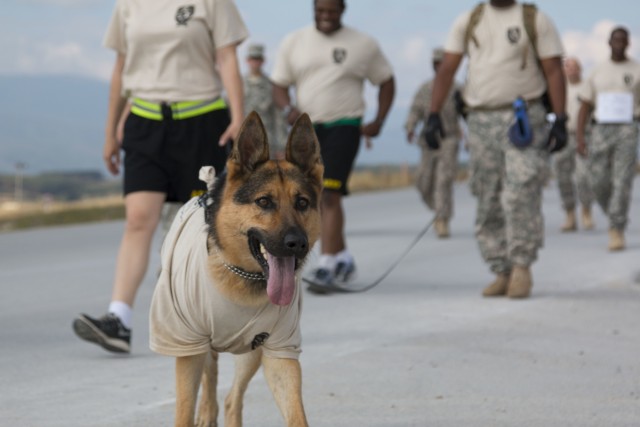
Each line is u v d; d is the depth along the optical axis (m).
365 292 13.41
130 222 9.75
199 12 9.66
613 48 17.81
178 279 6.45
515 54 12.41
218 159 9.84
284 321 6.43
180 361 6.56
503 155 12.62
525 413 7.46
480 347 9.77
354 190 38.62
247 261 6.33
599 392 8.07
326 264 13.70
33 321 11.71
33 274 16.16
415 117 20.41
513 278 12.60
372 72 14.23
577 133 18.33
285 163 6.65
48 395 8.09
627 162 17.36
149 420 7.33
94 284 14.87
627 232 20.62
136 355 9.69
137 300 13.09
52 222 27.44
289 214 6.38
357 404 7.74
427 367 8.94
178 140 9.69
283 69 14.28
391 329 10.74
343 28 14.09
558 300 12.47
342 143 13.75
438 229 20.09
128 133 9.78
